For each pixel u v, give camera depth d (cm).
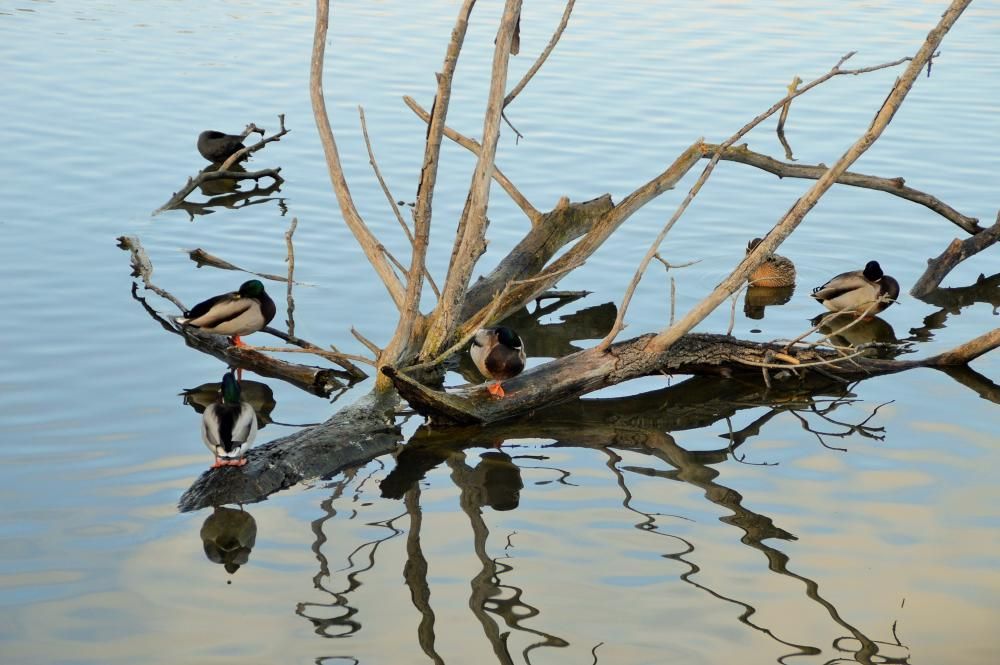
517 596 848
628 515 974
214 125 2148
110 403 1151
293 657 768
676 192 1909
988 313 1495
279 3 3144
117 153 1989
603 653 778
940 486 1020
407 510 981
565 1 3170
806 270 1623
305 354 1312
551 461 1088
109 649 770
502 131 2119
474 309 1423
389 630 802
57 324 1345
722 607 834
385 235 1677
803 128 2198
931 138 2139
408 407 1212
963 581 867
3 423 1091
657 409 1221
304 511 974
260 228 1709
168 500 967
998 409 1188
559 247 1545
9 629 786
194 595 838
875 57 2633
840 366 1288
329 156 1352
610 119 2188
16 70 2444
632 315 1459
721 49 2694
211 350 1308
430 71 2467
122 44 2686
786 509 982
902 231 1772
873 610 830
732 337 1295
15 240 1605
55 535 905
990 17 3028
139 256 1515
